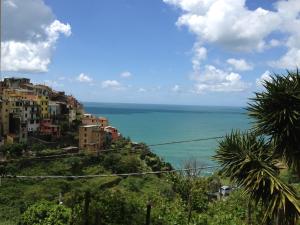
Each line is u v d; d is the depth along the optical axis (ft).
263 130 35.70
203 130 622.95
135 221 61.57
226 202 78.07
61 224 64.18
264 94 35.53
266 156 37.93
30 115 298.97
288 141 34.99
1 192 179.52
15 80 373.61
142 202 70.38
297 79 35.14
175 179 97.30
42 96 319.47
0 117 277.03
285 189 35.88
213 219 71.67
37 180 205.67
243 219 69.56
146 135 579.89
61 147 289.33
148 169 265.95
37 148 272.51
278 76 35.53
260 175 36.17
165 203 76.89
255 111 36.01
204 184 91.97
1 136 273.33
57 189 195.93
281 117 34.32
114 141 321.11
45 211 69.92
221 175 40.11
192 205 86.12
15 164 228.02
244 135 39.50
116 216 59.72
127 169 251.60
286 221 35.96
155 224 64.64
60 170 234.17
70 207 65.92
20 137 280.51
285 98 34.63
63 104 341.41
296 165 35.01
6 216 150.82
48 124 303.07
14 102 288.30
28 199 174.60
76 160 246.88
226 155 38.93
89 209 58.39
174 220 69.00
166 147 458.09
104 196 61.93
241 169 38.01
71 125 329.11
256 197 37.42
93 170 245.45
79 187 203.92
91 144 286.46
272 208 35.70
